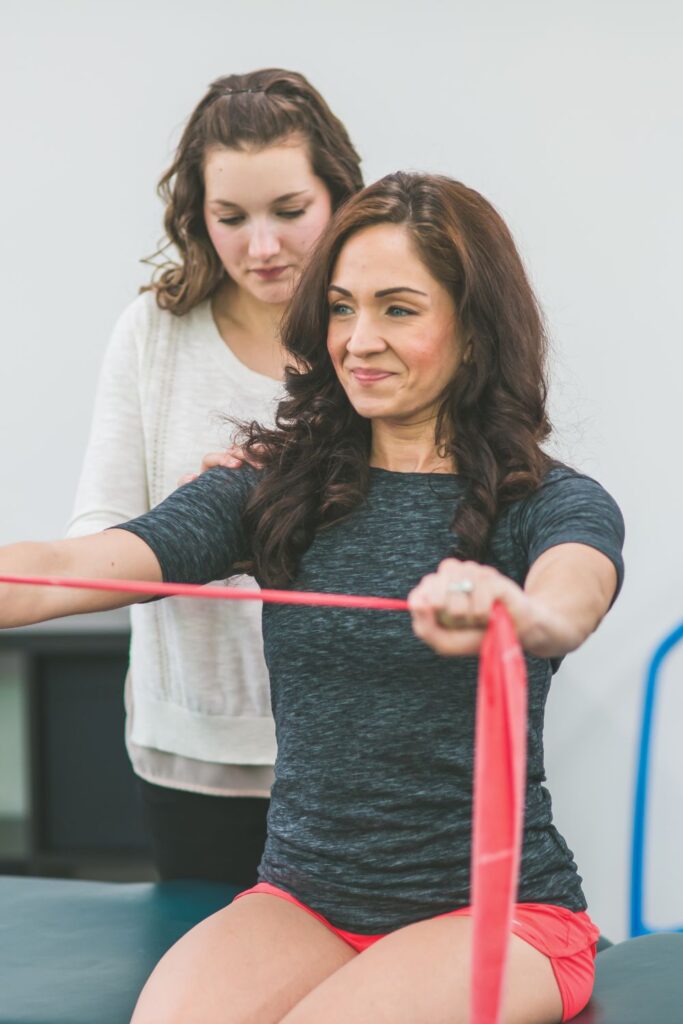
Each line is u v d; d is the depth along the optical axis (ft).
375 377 7.00
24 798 14.48
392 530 7.07
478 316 7.06
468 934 6.48
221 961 6.60
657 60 12.82
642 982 7.46
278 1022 6.43
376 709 6.73
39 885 9.41
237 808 9.17
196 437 8.94
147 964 8.04
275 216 8.66
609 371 13.01
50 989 7.73
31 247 13.47
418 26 12.87
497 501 6.95
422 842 6.66
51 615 6.91
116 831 13.73
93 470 9.00
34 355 13.56
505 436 7.07
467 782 6.69
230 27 13.03
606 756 13.16
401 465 7.30
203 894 9.16
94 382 13.50
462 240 6.97
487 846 5.35
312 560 7.11
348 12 12.91
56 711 13.70
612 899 13.20
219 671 8.87
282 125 8.56
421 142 12.93
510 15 12.82
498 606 5.49
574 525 6.58
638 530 13.07
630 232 12.94
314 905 6.81
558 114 12.89
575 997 6.68
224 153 8.57
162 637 9.00
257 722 8.95
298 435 7.44
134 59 13.17
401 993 6.24
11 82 13.33
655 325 12.98
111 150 13.29
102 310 13.44
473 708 6.72
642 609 13.10
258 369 9.02
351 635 6.82
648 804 13.08
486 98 12.89
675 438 13.01
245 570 7.48
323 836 6.77
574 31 12.82
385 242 6.92
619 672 13.15
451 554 6.94
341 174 8.83
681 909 13.07
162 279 9.20
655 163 12.89
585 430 13.00
